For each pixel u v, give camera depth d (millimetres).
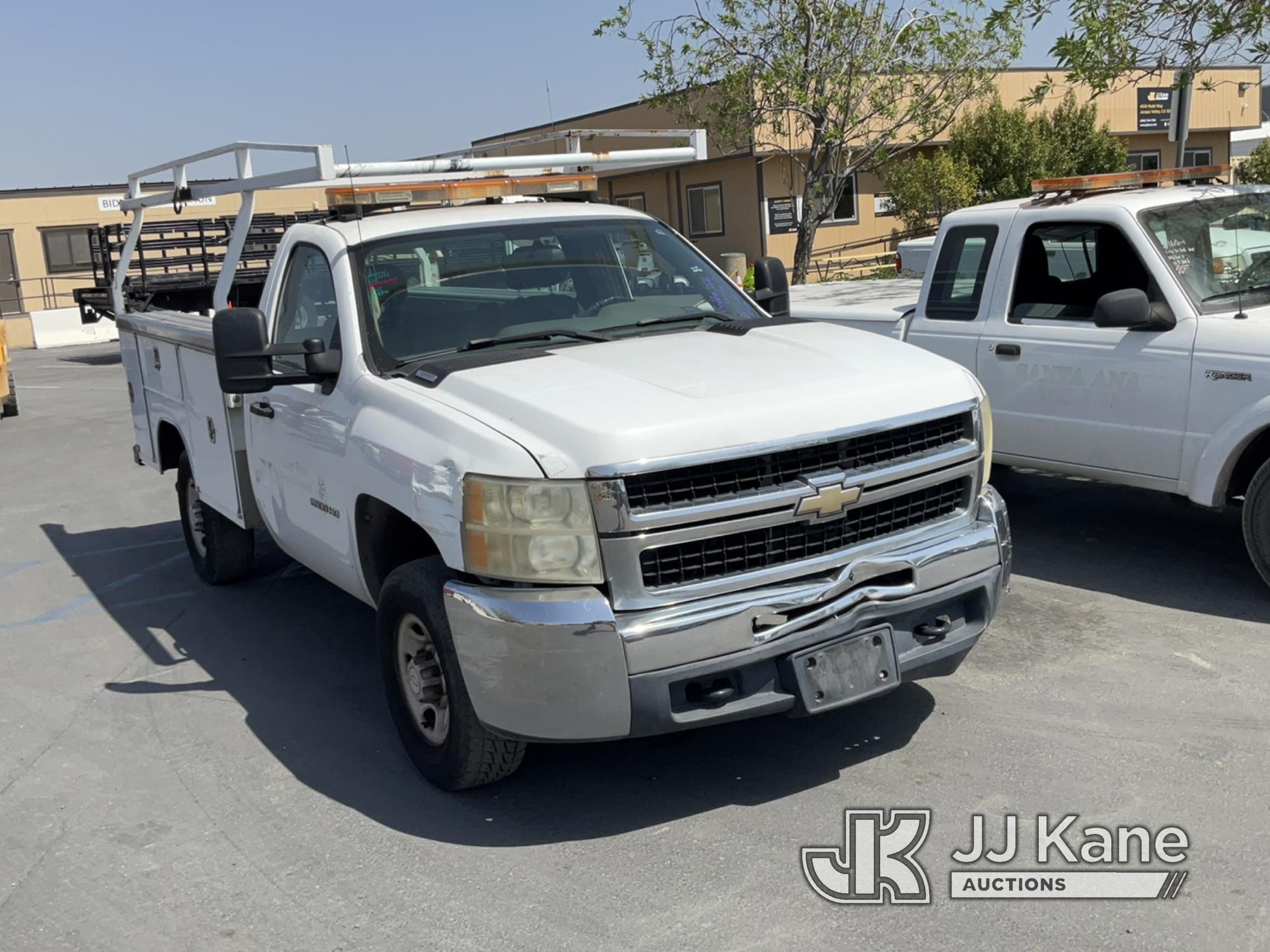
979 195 23766
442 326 4883
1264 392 5586
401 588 4289
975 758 4441
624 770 4562
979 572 4301
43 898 3945
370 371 4688
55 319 34219
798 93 14781
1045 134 24125
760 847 3941
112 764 4988
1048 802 4102
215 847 4203
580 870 3883
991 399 6906
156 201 7266
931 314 7258
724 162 27281
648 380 4141
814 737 4719
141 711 5555
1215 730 4523
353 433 4570
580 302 5148
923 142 16578
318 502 5043
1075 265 6598
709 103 16922
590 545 3707
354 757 4883
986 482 4555
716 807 4230
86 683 5988
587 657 3697
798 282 16578
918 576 4109
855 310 7797
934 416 4215
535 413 3908
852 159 19281
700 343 4668
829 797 4242
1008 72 26641
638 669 3703
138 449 8180
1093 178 6676
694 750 4688
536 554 3742
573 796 4395
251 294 13797
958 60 15453
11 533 9547
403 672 4559
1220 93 29719
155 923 3750
